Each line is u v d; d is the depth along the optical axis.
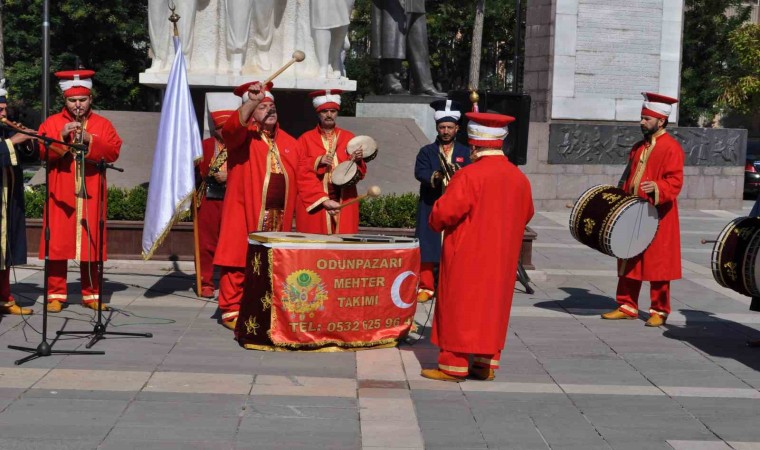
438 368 7.29
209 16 13.83
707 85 40.28
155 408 6.34
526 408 6.63
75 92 9.12
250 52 14.02
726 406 6.80
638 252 9.31
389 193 14.02
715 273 8.34
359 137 9.27
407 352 8.11
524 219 7.18
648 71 22.97
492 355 7.24
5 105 8.74
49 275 9.32
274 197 8.80
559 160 22.12
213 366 7.45
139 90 33.66
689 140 23.44
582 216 9.50
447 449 5.75
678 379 7.53
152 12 13.56
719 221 20.89
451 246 7.08
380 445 5.75
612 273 12.91
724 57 40.69
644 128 9.59
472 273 6.98
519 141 11.59
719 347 8.70
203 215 10.21
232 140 8.55
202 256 10.26
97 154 9.17
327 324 7.98
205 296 10.27
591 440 5.99
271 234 8.12
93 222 9.27
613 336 9.03
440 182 9.98
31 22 32.16
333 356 7.89
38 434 5.77
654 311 9.62
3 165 8.50
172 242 11.80
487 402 6.75
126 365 7.39
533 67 22.75
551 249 15.27
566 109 22.50
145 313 9.38
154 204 9.44
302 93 14.36
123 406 6.36
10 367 7.22
